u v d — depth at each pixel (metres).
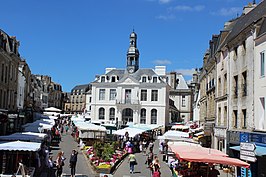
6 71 31.05
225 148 24.14
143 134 44.06
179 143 20.27
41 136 21.72
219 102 26.94
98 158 23.98
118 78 63.56
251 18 22.20
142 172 22.52
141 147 35.19
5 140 20.50
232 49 23.22
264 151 15.87
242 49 21.30
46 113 53.09
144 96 61.12
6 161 19.33
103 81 62.94
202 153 14.06
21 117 36.19
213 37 33.28
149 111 60.59
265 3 21.22
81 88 110.38
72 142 38.78
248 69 20.02
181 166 18.53
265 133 17.00
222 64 26.25
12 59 32.94
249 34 19.94
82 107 107.44
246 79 20.48
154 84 60.72
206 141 31.31
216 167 24.03
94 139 35.44
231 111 23.16
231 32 26.69
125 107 60.97
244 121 21.05
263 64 18.16
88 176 19.97
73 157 19.27
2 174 17.89
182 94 74.00
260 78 18.41
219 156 13.62
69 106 113.00
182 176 16.58
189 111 73.38
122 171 22.73
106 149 25.81
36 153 21.34
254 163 17.84
